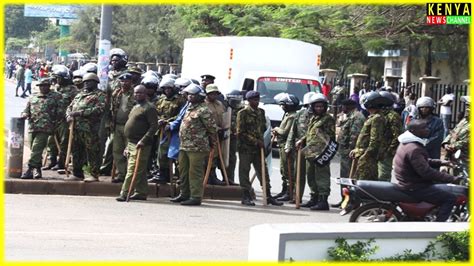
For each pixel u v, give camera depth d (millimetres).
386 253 8164
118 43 64812
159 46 61594
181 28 50406
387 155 14336
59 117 15625
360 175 14305
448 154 14023
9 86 61844
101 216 13266
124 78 15352
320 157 14891
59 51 85062
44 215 13031
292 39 27797
